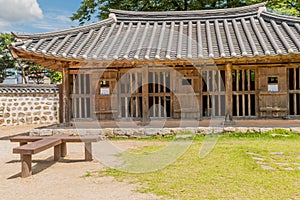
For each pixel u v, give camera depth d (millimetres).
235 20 8844
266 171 4164
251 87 9523
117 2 14945
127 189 3516
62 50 7254
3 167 4730
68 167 4648
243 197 3174
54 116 11953
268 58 6965
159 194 3311
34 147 4152
